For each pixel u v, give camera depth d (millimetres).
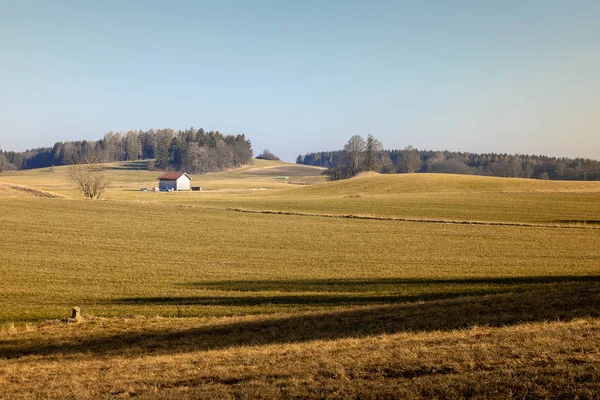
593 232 50281
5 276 31500
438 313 17891
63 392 12039
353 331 16703
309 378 11031
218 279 30969
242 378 11750
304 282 29859
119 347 17469
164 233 48844
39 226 50562
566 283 27625
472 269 33250
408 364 11352
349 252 40438
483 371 10234
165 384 12023
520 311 16812
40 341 18938
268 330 18109
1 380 13633
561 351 11125
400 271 32906
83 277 31453
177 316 22781
